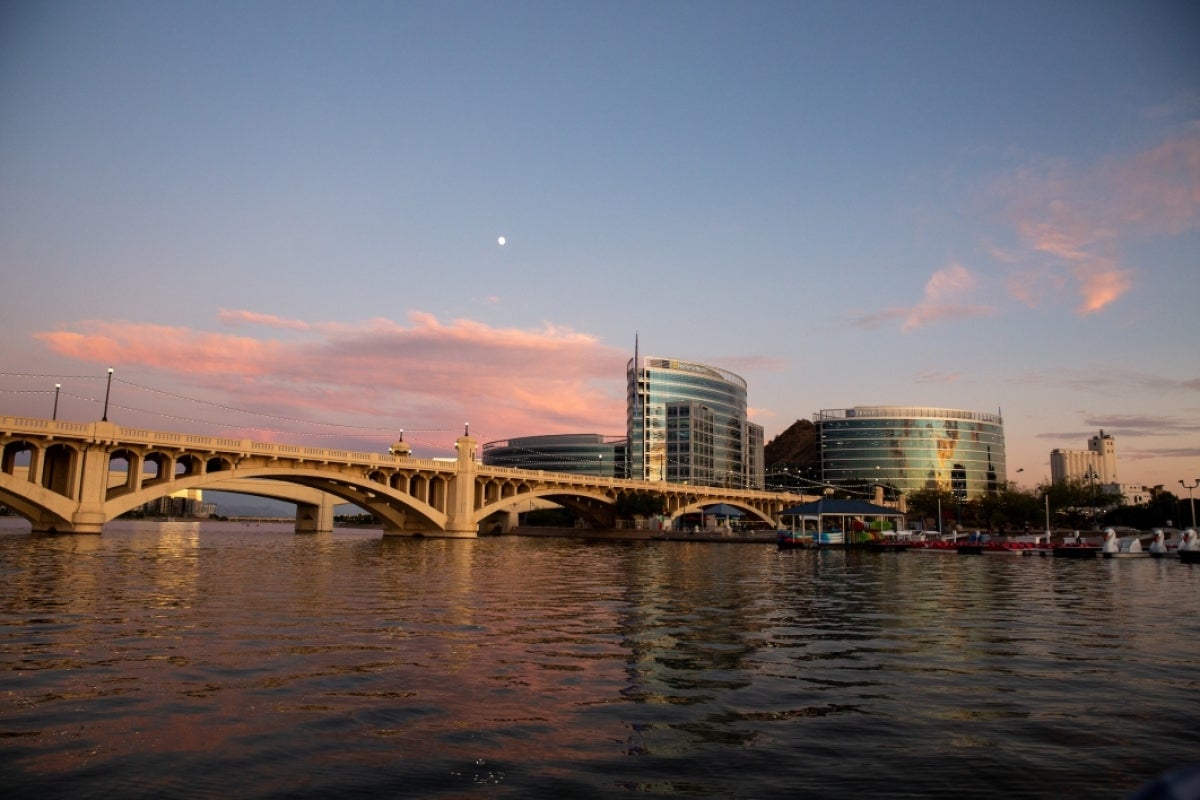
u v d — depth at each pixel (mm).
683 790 9180
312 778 9430
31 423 69750
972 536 94875
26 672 14703
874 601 31188
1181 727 12000
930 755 10562
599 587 36375
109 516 75062
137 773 9484
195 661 15992
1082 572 52156
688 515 181625
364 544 88000
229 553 59781
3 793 8781
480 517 115125
